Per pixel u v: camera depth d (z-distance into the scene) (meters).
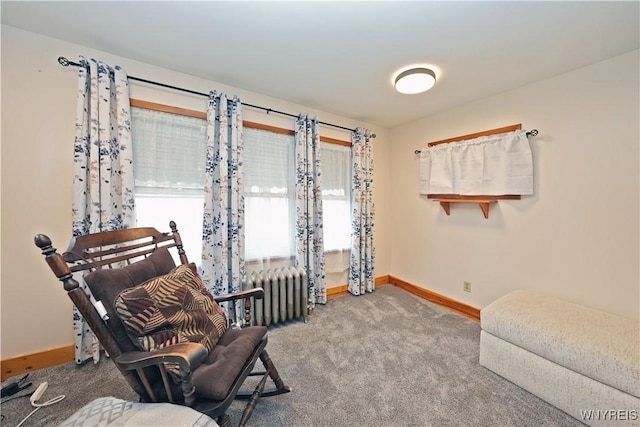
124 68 1.79
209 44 1.62
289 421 1.27
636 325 1.44
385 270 3.40
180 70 1.95
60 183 1.63
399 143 3.22
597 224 1.76
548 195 1.98
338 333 2.12
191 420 0.86
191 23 1.43
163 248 1.47
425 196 2.93
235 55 1.74
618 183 1.67
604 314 1.59
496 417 1.29
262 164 2.39
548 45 1.58
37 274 1.60
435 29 1.45
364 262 3.05
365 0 1.24
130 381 0.98
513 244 2.19
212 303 1.35
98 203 1.65
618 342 1.26
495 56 1.70
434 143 2.79
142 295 1.07
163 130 1.94
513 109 2.16
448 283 2.71
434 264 2.85
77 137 1.60
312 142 2.62
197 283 1.35
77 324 1.65
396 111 2.72
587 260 1.80
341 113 2.80
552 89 1.94
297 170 2.51
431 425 1.25
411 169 3.08
